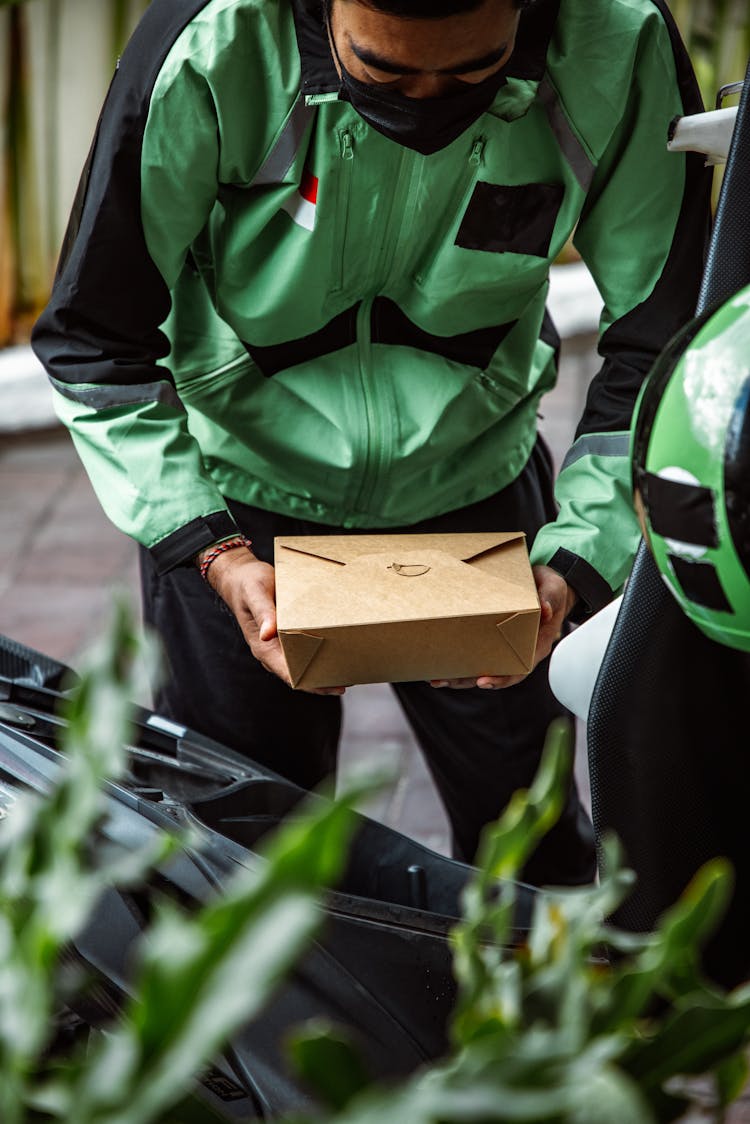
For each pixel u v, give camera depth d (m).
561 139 1.92
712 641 1.62
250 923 0.89
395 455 2.04
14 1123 0.96
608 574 1.98
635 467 1.34
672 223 2.01
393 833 2.00
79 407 1.98
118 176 1.90
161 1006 0.90
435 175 1.89
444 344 2.03
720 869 1.07
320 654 1.81
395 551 1.91
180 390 2.10
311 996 1.70
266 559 2.13
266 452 2.09
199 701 2.19
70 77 4.76
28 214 4.87
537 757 2.25
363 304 2.01
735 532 1.29
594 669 1.69
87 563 3.97
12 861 1.05
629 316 2.04
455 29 1.66
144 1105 0.87
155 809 1.78
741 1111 2.19
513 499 2.19
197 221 1.95
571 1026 1.01
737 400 1.28
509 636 1.81
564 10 1.88
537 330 2.11
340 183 1.89
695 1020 1.12
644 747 1.64
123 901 1.67
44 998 0.97
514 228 1.95
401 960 1.77
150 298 1.97
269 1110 1.62
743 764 1.66
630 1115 0.93
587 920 1.15
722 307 1.32
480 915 1.15
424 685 2.23
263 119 1.89
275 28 1.86
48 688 2.13
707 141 1.72
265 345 2.02
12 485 4.46
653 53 1.93
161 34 1.88
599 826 1.68
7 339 4.98
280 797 2.06
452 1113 0.87
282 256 1.95
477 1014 1.09
